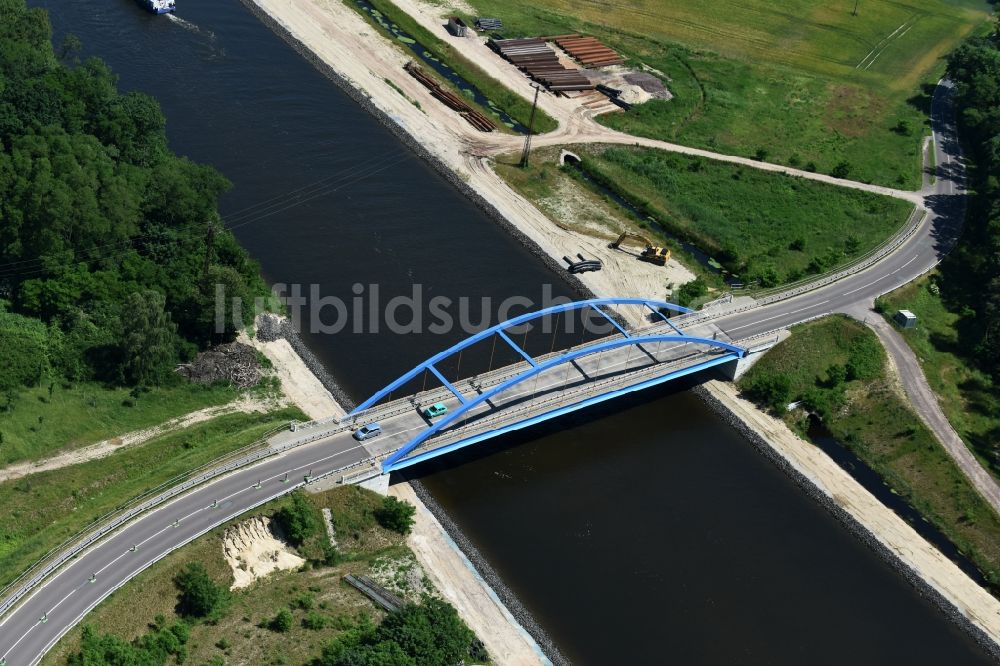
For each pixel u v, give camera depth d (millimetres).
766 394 197500
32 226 176500
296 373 183875
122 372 170000
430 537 158375
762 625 154375
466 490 167875
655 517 169750
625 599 154875
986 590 167875
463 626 139750
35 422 158625
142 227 193000
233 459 156000
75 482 151875
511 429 171250
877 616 159750
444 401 173750
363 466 158875
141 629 130500
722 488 178625
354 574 148500
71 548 136250
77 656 123688
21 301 176125
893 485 185250
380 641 131500
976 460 188625
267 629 135375
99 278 179875
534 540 161500
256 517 147875
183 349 177750
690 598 156750
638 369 189625
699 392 198875
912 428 192625
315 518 151750
